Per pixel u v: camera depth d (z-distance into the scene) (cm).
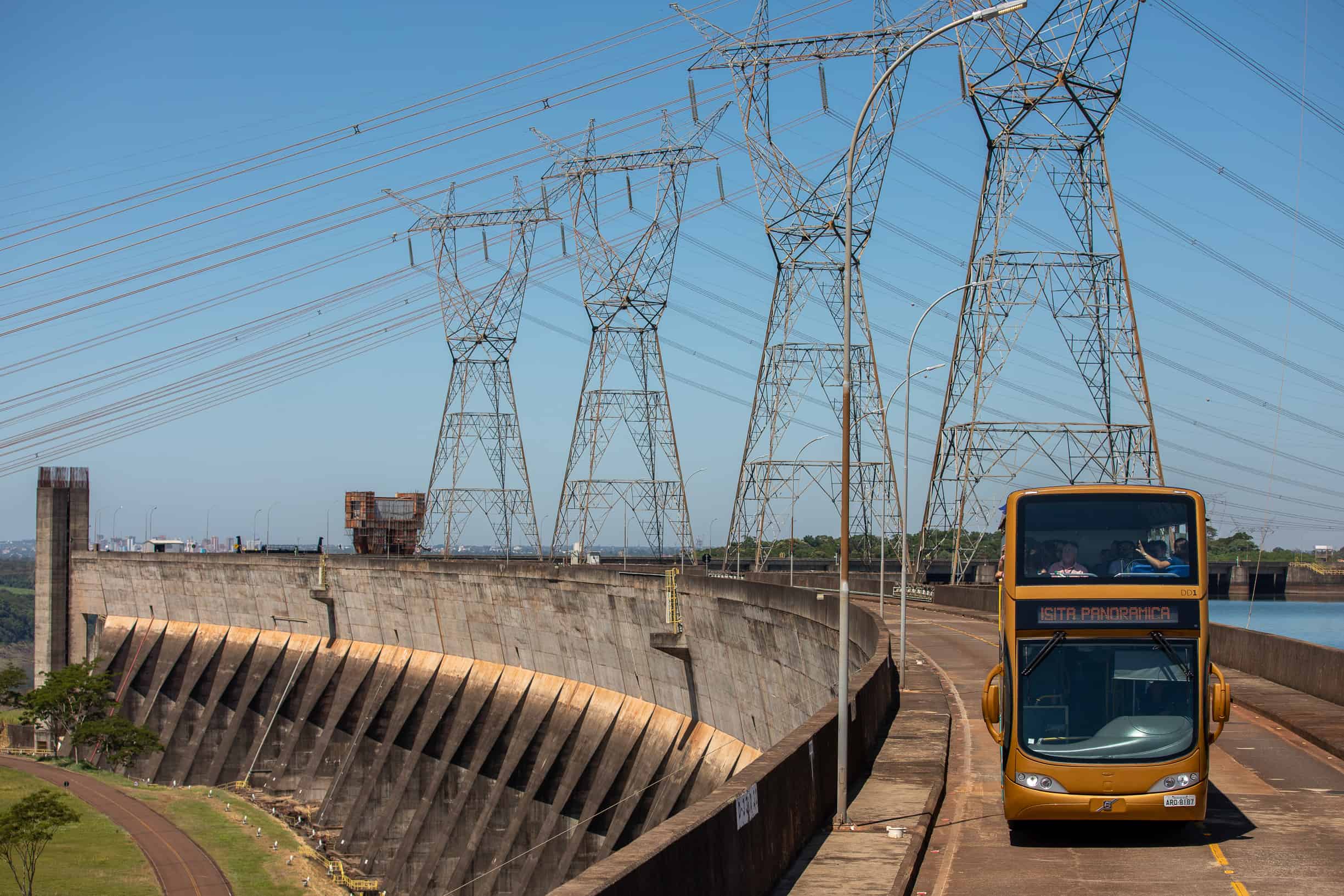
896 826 2102
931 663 4788
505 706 8688
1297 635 8038
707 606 6469
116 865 8194
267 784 10994
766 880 1653
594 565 10581
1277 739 3042
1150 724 2055
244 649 12131
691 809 1440
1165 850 2020
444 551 12119
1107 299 7444
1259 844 2050
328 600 11156
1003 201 7538
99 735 11538
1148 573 2098
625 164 10200
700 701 6675
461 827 8425
